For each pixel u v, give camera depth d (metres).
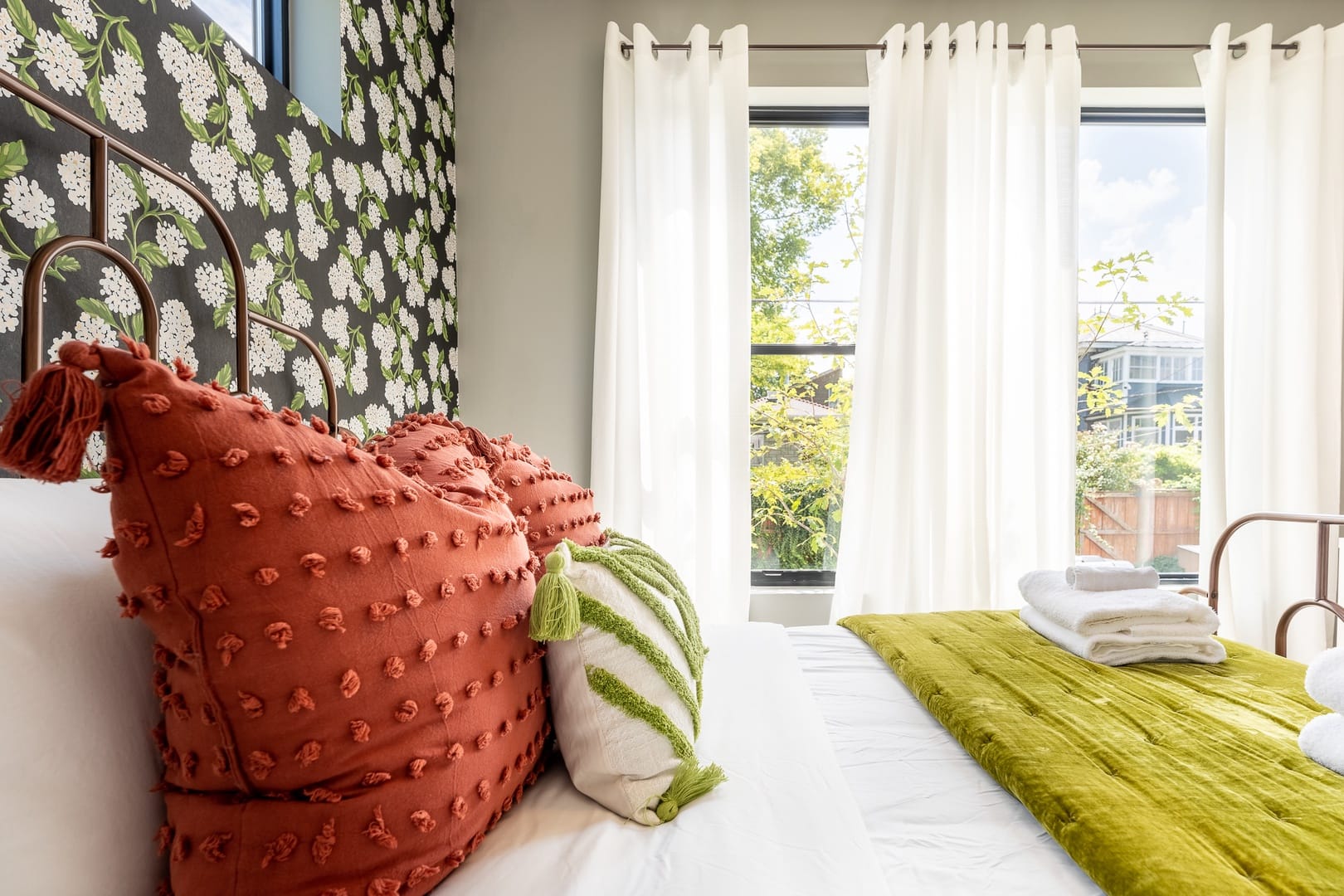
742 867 0.63
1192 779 0.75
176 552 0.48
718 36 2.27
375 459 0.60
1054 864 0.68
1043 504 2.19
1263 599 2.19
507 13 2.26
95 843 0.50
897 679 1.22
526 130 2.27
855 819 0.73
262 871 0.51
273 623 0.50
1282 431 2.19
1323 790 0.72
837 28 2.27
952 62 2.22
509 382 2.31
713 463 2.24
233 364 1.09
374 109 1.64
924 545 2.21
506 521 0.75
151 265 0.92
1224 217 2.19
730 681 1.13
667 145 2.22
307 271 1.33
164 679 0.54
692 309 2.24
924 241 2.22
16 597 0.48
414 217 1.89
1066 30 2.16
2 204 0.71
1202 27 2.28
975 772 0.88
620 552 1.06
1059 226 2.20
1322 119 2.12
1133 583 1.32
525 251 2.29
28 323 0.62
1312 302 2.12
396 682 0.56
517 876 0.61
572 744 0.75
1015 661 1.17
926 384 2.21
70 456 0.44
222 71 1.07
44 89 0.75
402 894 0.56
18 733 0.46
